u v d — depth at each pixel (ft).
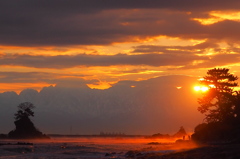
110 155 448.65
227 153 320.29
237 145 396.16
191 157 328.49
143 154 416.46
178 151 386.32
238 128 551.18
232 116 580.30
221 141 531.91
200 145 481.46
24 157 428.15
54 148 583.58
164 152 409.90
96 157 425.69
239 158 292.81
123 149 589.73
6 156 439.63
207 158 312.91
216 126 585.63
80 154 471.21
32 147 583.58
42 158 411.95
